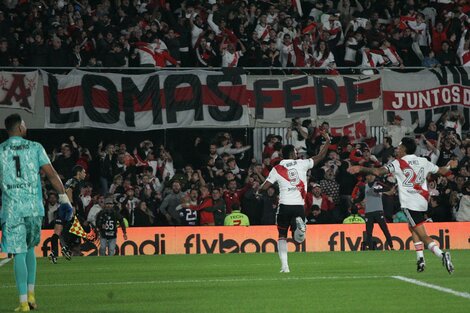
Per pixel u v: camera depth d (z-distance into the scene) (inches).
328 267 1718.8
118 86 2689.5
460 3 3221.0
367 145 2736.2
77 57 2768.2
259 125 2770.7
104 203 2345.0
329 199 2568.9
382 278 1440.7
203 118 2728.8
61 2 2908.5
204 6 3009.4
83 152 2667.3
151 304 1114.1
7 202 1026.7
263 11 3093.0
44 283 1445.6
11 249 1021.2
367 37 3026.6
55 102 2650.1
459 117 2859.3
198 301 1140.5
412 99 2844.5
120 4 2942.9
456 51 3080.7
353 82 2819.9
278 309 1047.0
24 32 2822.3
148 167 2576.3
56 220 2011.6
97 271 1706.4
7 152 1035.3
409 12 3149.6
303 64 2903.5
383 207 2536.9
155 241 2399.1
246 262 1934.1
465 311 1010.7
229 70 2753.4
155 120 2706.7
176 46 2869.1
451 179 2630.4
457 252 2213.3
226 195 2524.6
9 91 2615.7
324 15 3102.9
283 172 1562.5
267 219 2527.1
